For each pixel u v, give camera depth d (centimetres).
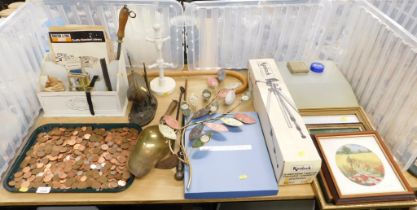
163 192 79
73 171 84
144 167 81
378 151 85
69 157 88
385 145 87
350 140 89
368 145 87
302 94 104
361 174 80
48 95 96
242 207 98
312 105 102
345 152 85
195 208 108
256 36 120
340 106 102
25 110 99
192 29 115
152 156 84
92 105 99
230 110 104
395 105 91
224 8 110
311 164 74
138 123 97
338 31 120
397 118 90
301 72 111
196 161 83
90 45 93
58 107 100
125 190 79
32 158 87
